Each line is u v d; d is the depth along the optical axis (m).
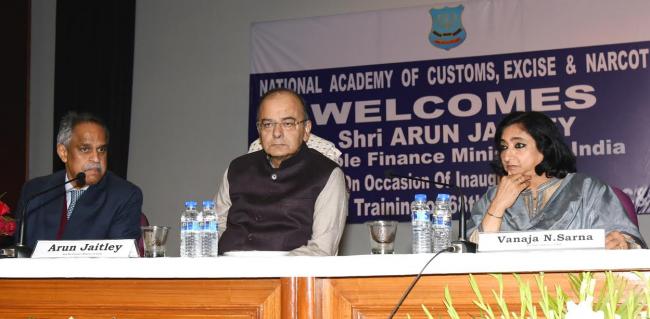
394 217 5.04
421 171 5.02
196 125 5.59
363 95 5.20
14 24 5.73
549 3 4.92
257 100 5.39
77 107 5.63
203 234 2.49
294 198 2.71
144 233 2.35
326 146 3.17
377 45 5.21
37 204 3.10
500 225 2.70
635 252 1.70
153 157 5.62
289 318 1.86
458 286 1.80
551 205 2.74
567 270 1.74
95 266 1.97
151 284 1.96
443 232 2.32
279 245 2.67
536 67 4.89
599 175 4.69
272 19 5.53
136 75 5.73
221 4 5.66
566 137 4.76
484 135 4.93
